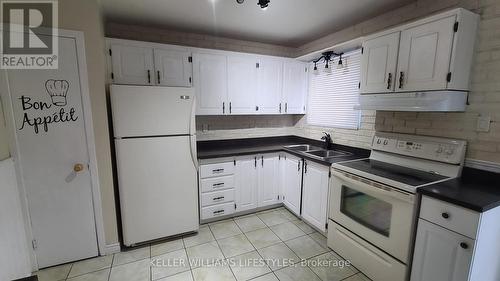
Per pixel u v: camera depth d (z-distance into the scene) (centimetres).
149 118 220
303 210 276
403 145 209
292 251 229
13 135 177
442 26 158
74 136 196
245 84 305
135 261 213
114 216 220
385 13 233
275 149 309
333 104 304
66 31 183
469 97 171
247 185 297
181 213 246
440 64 160
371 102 208
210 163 271
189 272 199
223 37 314
